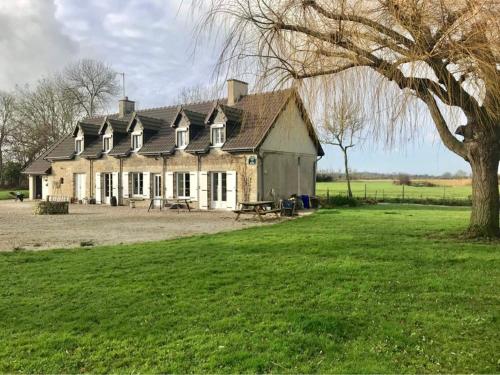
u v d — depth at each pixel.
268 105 9.51
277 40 8.25
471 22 7.24
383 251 8.56
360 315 4.94
